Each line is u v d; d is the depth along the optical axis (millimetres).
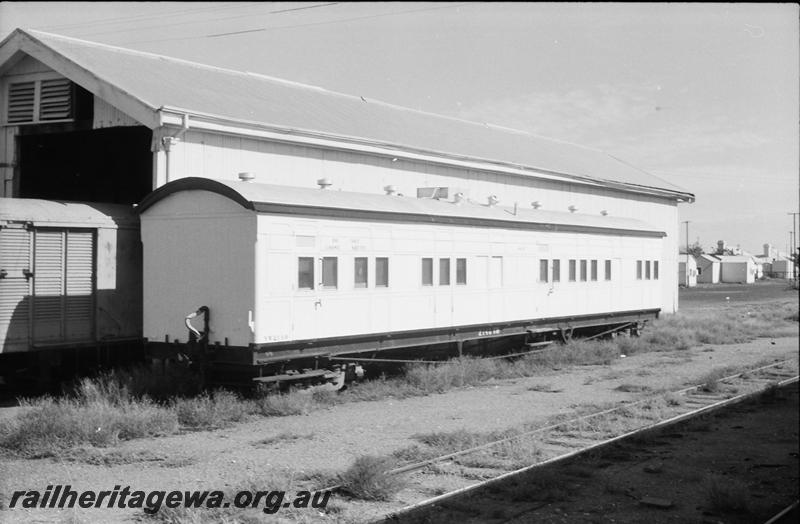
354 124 25047
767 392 15312
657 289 27875
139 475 9594
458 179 26859
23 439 10969
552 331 22672
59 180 21781
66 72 18625
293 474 9516
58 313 15695
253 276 13836
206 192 14500
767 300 58906
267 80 27703
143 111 17422
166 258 15086
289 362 15008
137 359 17391
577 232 23188
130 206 17516
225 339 14141
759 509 8242
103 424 11617
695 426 12547
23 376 15672
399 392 15992
